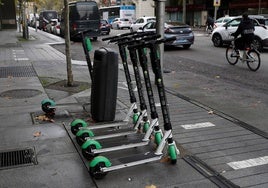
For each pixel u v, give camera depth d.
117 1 69.56
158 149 4.43
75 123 5.32
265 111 7.02
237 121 6.27
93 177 4.08
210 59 15.09
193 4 49.06
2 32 34.09
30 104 7.18
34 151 4.84
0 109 6.83
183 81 10.10
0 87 8.79
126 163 4.17
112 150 4.57
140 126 5.46
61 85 8.95
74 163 4.48
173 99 7.84
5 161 4.55
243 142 5.26
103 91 5.79
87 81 9.55
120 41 5.29
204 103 7.59
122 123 5.59
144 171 4.27
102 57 5.69
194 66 13.20
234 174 4.25
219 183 4.01
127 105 7.16
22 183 4.00
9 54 16.03
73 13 25.53
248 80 10.41
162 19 8.33
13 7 38.28
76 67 12.23
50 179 4.08
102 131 5.43
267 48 17.64
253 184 4.01
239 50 12.77
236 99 8.00
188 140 5.32
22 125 5.89
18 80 9.67
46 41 23.70
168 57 15.98
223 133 5.64
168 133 4.46
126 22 47.12
